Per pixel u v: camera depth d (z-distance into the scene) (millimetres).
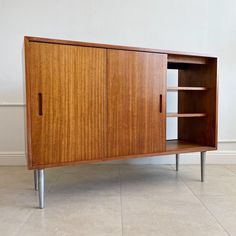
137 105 1445
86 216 1149
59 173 1879
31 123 1187
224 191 1481
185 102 1916
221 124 2111
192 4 2041
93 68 1315
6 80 1976
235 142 2131
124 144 1422
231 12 2061
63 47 1236
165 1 2025
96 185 1604
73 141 1289
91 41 2004
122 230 1019
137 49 1420
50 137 1233
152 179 1729
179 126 1991
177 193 1451
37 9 1959
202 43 2066
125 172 1907
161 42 2043
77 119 1293
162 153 1527
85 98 1307
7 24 1947
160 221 1098
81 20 1991
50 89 1218
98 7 1994
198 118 1789
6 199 1360
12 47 1963
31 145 1189
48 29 1977
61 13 1978
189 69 1858
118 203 1306
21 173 1848
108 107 1367
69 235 980
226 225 1062
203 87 1714
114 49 1362
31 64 1169
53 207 1256
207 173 1864
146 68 1457
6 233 997
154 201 1330
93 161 1343
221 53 2076
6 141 2025
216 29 2062
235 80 2094
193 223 1080
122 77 1393
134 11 2016
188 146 1665
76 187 1567
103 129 1362
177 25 2045
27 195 1420
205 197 1386
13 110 2006
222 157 2131
